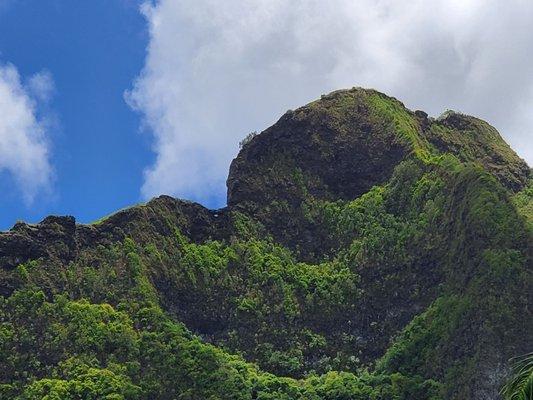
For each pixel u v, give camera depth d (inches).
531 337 4436.5
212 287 5861.2
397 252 5871.1
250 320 5639.8
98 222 5979.3
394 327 5487.2
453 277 5275.6
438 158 6441.9
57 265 5511.8
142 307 5354.3
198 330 5625.0
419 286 5570.9
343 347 5502.0
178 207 6392.7
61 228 5713.6
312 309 5753.0
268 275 5944.9
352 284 5831.7
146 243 5935.0
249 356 5418.3
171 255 5964.6
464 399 4284.0
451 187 5959.6
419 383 4554.6
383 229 6127.0
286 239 6456.7
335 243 6358.3
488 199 5442.9
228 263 6063.0
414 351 4847.4
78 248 5698.8
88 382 4591.5
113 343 4963.1
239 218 6451.8
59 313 5118.1
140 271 5629.9
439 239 5674.2
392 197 6397.6
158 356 4931.1
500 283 4773.6
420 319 5098.4
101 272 5565.9
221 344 5497.1
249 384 4795.8
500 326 4525.1
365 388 4658.0
